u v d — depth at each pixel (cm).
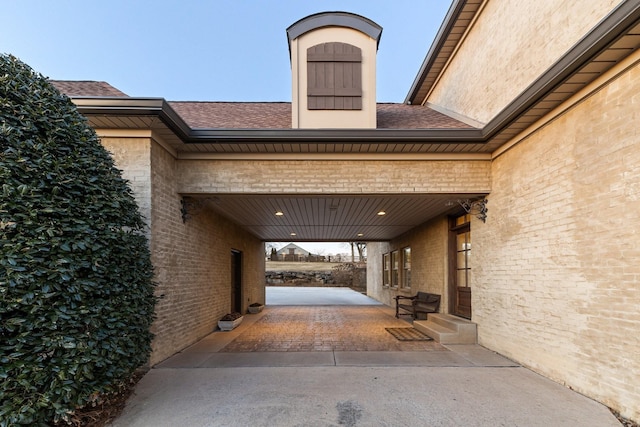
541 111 380
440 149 492
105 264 290
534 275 408
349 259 4425
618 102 295
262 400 325
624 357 284
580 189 337
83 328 261
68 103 294
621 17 245
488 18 561
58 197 254
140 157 415
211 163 502
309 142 466
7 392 214
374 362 446
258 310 1012
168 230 466
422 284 889
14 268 216
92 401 289
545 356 386
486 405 312
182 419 286
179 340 504
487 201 522
